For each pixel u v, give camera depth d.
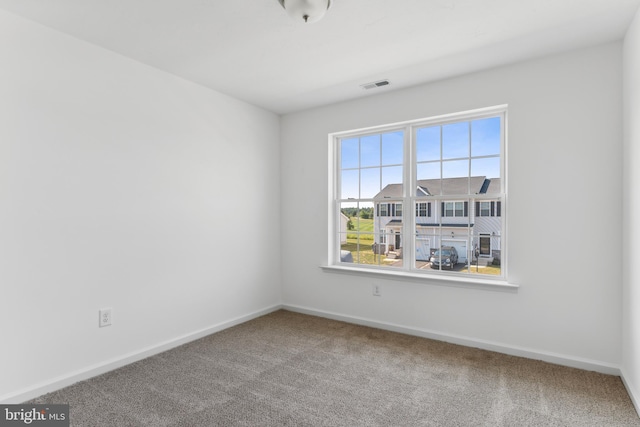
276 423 1.88
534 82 2.68
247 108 3.73
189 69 2.88
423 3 1.97
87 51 2.40
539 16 2.10
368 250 3.68
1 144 2.01
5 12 2.03
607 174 2.43
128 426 1.84
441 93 3.10
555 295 2.61
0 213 2.00
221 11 2.04
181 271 3.03
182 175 3.05
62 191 2.27
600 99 2.45
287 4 1.86
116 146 2.57
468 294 2.97
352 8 2.01
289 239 4.14
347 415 1.95
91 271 2.42
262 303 3.93
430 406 2.04
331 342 3.07
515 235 2.76
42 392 2.15
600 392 2.17
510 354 2.77
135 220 2.69
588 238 2.49
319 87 3.29
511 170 2.77
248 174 3.74
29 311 2.12
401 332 3.31
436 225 3.26
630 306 2.17
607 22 2.17
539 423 1.86
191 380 2.36
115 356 2.55
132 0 1.93
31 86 2.13
